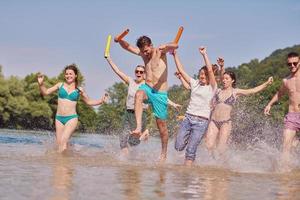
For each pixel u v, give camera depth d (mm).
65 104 9859
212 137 9445
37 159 6957
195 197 4137
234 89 9688
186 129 8430
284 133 8711
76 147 10625
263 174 6375
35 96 64562
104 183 4648
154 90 8188
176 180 5195
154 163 7531
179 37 8273
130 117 9797
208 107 8367
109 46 10164
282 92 9242
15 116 63094
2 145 11203
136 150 10023
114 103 58281
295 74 8883
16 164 6039
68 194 3953
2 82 62281
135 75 9984
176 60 8656
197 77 8938
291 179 5918
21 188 4133
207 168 6945
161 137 8352
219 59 9852
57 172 5328
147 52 8203
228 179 5547
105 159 7824
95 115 55312
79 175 5148
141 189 4406
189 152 7934
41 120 63750
